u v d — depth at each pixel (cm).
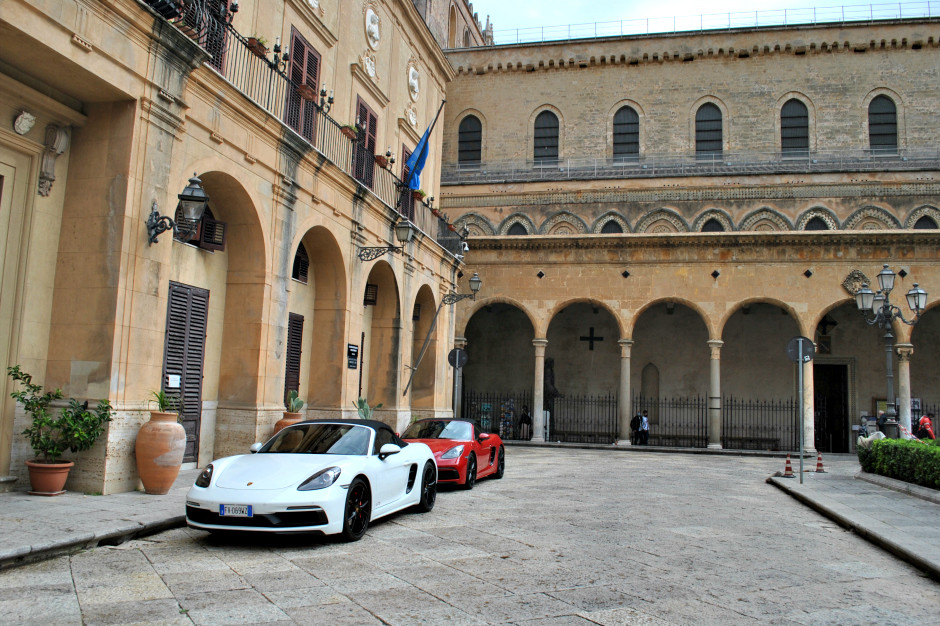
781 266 2752
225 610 557
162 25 1046
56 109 1009
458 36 4172
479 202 3334
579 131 3453
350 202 1733
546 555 779
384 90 2138
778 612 594
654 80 3419
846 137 3212
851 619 582
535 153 3494
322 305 1734
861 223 3003
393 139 2211
